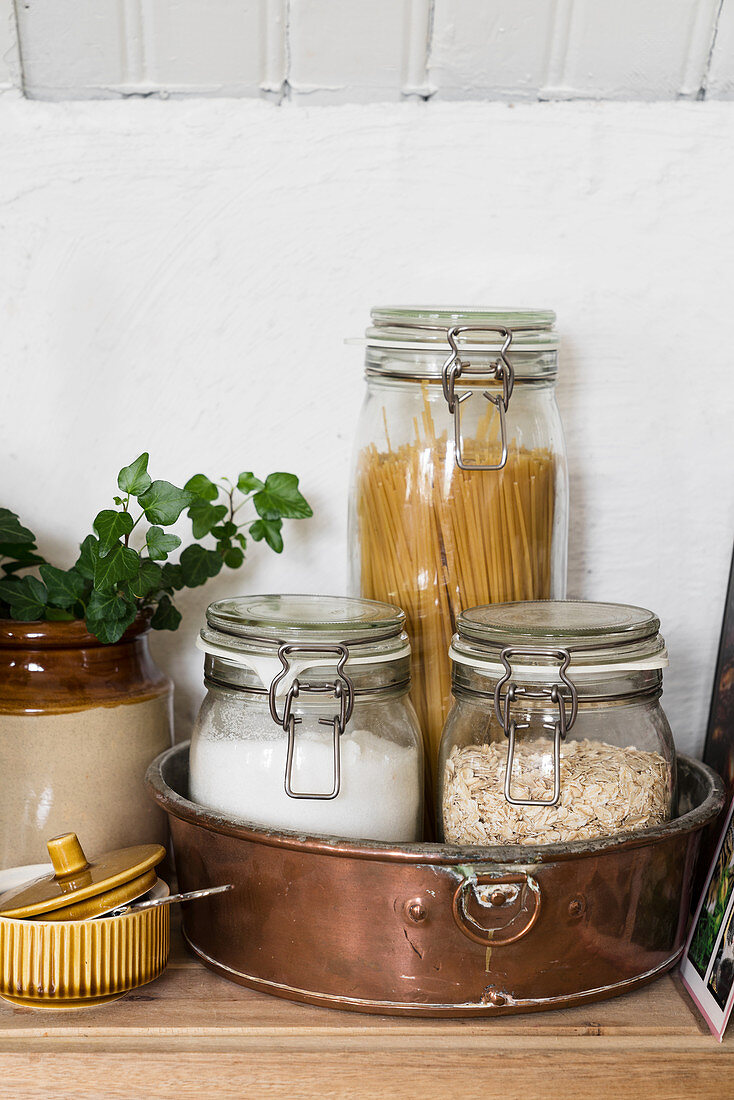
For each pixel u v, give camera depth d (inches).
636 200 35.3
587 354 36.0
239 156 34.6
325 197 35.0
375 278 35.4
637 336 36.0
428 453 29.9
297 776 26.6
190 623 36.7
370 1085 24.2
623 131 34.9
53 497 36.0
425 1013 25.3
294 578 36.8
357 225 35.2
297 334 35.6
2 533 32.7
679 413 36.4
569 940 25.3
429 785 31.2
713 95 34.8
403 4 32.2
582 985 25.9
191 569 33.7
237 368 35.7
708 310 35.9
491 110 34.7
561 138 34.9
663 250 35.6
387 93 34.5
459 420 29.0
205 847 27.0
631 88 34.6
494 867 24.4
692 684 37.7
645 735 27.7
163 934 27.0
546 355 30.6
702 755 38.0
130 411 35.8
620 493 36.7
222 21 32.3
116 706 30.9
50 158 34.4
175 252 35.0
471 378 29.6
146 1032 25.1
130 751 31.2
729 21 32.7
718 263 35.7
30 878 29.4
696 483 36.8
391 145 34.8
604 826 26.1
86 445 35.8
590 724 27.1
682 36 33.1
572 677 26.3
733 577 34.8
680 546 37.1
